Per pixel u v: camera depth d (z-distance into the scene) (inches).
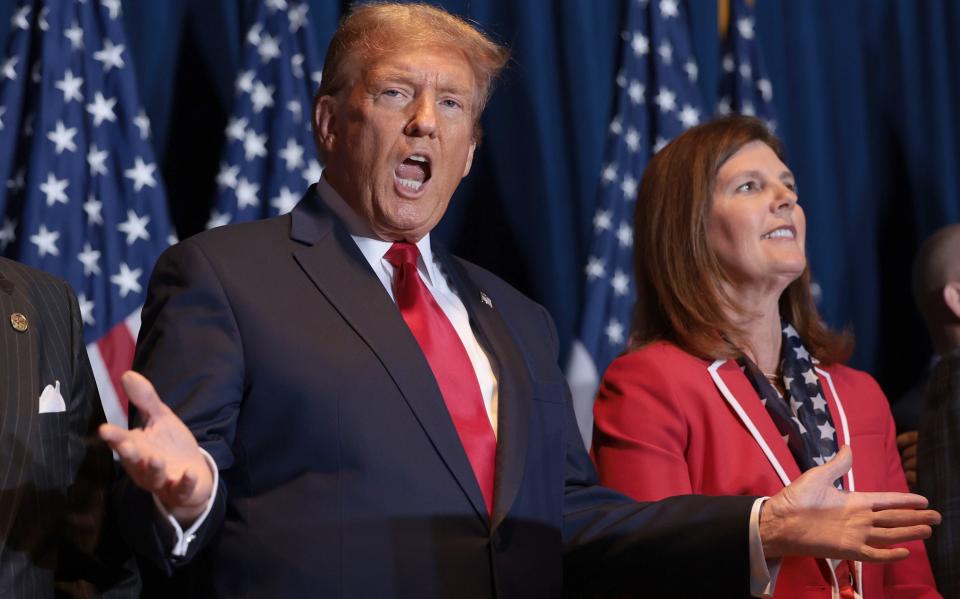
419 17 231.1
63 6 369.7
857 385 289.0
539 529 213.6
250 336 200.4
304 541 192.4
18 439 192.7
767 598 218.2
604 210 441.7
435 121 221.8
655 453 252.8
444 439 202.7
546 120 444.1
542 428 224.7
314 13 413.1
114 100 374.6
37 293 209.3
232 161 388.2
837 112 497.4
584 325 428.8
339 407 197.8
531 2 445.7
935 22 511.8
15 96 362.3
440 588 195.2
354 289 211.9
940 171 503.8
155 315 205.0
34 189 355.6
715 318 271.0
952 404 290.4
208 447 186.2
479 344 227.9
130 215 369.7
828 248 484.1
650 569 224.7
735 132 284.7
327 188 232.5
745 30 473.4
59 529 197.9
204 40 399.2
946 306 364.2
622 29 460.4
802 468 259.9
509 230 437.7
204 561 198.2
